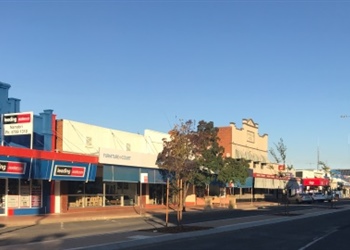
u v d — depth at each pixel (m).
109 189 36.34
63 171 28.83
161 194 43.00
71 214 29.83
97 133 34.41
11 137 27.88
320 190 85.88
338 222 26.53
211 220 26.47
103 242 14.99
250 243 16.09
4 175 24.92
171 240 16.45
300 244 15.99
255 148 62.84
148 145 40.12
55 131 31.03
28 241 15.88
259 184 61.16
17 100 29.33
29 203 28.73
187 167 24.41
